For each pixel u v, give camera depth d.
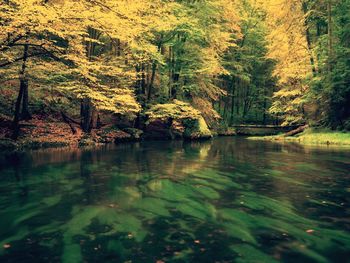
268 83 39.62
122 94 17.75
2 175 8.30
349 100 19.92
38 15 10.13
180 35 22.92
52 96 19.11
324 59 21.28
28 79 14.24
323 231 4.43
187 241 4.06
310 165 10.20
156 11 17.11
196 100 25.45
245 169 9.50
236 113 40.06
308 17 23.64
